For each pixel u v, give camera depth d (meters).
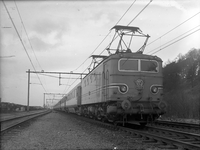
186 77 45.16
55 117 27.48
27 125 16.31
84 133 11.59
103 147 7.96
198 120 20.61
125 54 12.56
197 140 9.08
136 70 12.44
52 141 9.31
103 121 16.08
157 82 12.66
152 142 8.73
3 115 32.31
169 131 11.06
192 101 25.31
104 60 13.84
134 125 15.09
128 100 11.46
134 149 7.57
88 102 19.02
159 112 12.09
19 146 8.38
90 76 18.45
